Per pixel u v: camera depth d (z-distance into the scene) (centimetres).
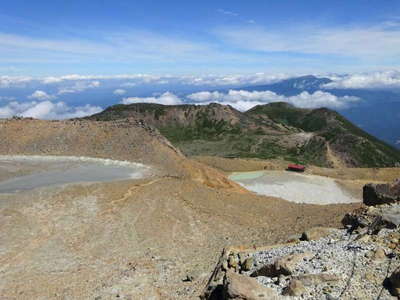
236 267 2359
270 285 1773
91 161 7688
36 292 2772
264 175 10425
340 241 2322
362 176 10781
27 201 4919
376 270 1731
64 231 4162
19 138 8569
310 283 1698
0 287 2881
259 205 5128
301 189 9231
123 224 4388
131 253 3612
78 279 2994
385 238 2067
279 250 2425
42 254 3575
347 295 1558
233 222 4512
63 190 5362
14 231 4059
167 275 2952
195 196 5306
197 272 2938
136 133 8750
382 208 2566
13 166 7062
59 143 8506
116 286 2747
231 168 11031
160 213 4706
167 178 6144
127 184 5653
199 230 4278
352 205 4612
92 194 5244
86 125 9125
